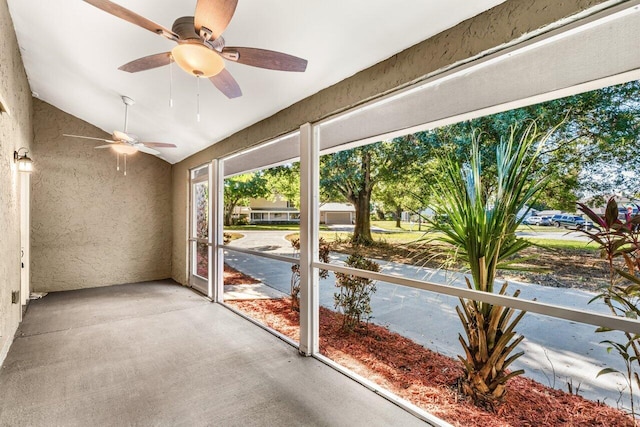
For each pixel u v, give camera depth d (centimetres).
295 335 360
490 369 203
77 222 548
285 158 348
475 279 199
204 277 532
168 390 235
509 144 189
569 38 146
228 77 212
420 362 270
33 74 420
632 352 191
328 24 205
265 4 203
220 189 477
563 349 220
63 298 487
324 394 231
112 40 283
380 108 238
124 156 592
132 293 520
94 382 245
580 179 180
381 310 367
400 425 197
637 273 159
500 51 166
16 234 350
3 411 208
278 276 653
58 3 255
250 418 203
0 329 266
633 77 132
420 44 200
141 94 374
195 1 215
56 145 529
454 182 208
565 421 186
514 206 187
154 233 624
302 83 274
